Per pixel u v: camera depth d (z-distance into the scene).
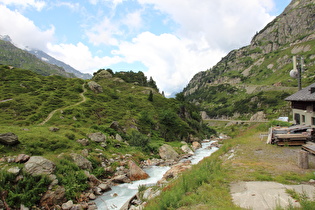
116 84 124.75
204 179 11.84
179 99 122.50
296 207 7.57
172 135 67.69
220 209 7.82
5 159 19.83
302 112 26.14
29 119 48.19
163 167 33.81
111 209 18.02
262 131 31.66
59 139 27.86
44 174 19.06
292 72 30.70
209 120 191.88
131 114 69.19
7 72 78.19
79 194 19.94
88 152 29.66
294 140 18.62
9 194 16.30
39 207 17.06
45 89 71.06
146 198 15.69
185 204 9.28
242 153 17.95
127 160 32.59
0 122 44.75
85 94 76.44
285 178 10.87
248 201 8.64
